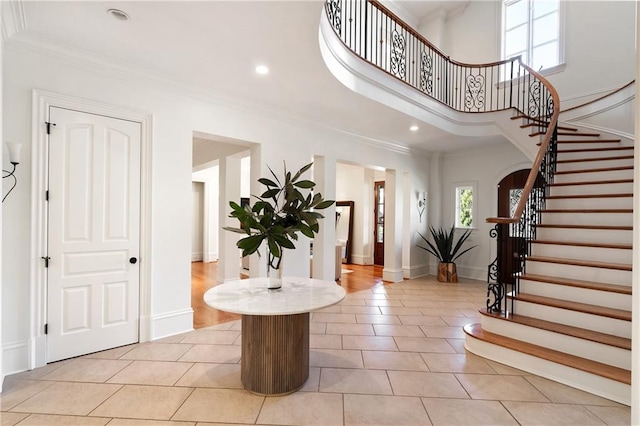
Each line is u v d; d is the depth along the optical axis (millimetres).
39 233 2682
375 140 5773
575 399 2291
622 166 4285
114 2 2170
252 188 4336
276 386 2311
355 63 3686
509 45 6855
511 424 2018
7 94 2541
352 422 2023
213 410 2133
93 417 2047
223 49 2807
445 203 7262
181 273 3529
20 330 2596
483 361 2896
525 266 3475
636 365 754
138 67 3129
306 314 2502
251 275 4348
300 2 2174
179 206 3502
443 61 6930
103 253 3020
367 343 3303
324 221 5066
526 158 6133
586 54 5781
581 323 2738
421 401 2264
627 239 3238
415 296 5254
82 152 2902
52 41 2656
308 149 4773
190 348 3113
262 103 4090
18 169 2582
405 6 7230
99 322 3002
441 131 5371
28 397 2252
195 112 3619
